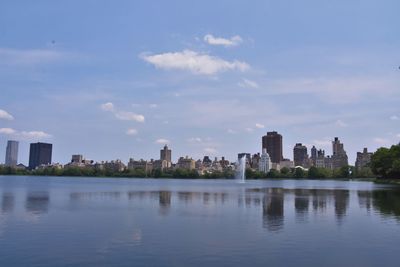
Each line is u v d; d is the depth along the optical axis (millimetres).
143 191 117750
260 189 136750
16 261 27469
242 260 27797
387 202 73062
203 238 35344
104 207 63500
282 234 37375
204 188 145250
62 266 26312
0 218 48938
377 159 199250
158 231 39156
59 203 71375
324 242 33625
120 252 29984
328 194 101000
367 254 29500
